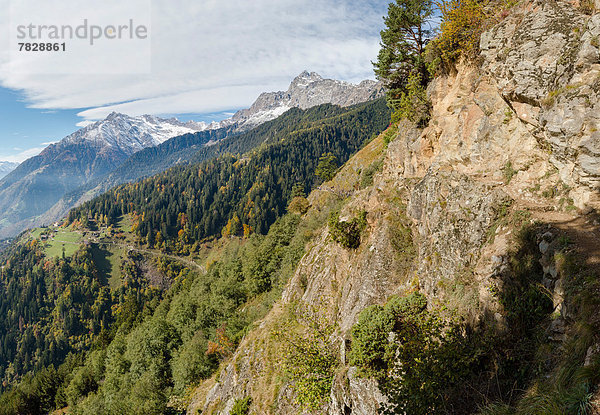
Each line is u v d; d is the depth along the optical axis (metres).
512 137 13.20
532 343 8.20
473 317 10.52
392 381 9.70
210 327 49.41
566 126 9.77
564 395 5.90
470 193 12.95
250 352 28.44
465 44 17.34
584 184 9.47
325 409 15.17
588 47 9.54
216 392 31.70
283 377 21.62
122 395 47.09
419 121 24.56
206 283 78.69
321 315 23.58
